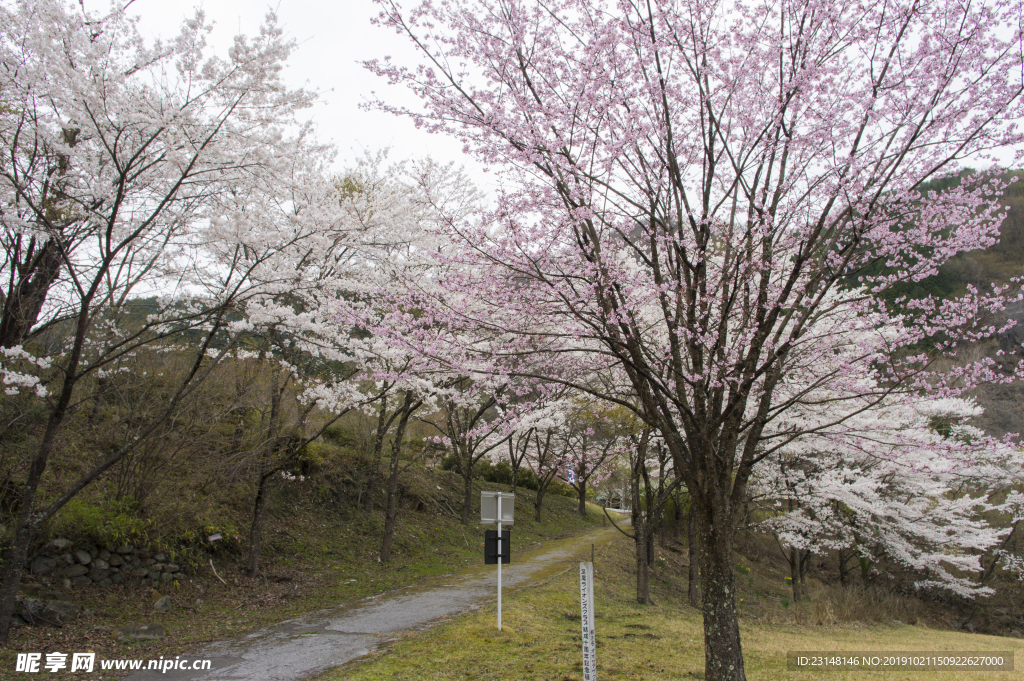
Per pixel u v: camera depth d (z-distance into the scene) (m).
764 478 16.67
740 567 21.12
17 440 9.89
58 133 8.76
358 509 17.78
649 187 6.90
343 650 7.98
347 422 19.52
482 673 6.95
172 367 12.29
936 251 6.80
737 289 6.45
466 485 21.39
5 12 7.55
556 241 6.80
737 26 6.55
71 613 8.34
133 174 8.34
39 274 9.13
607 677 6.99
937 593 20.23
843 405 11.72
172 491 11.41
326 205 10.62
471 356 7.26
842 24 6.47
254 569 11.77
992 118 6.01
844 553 20.70
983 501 18.14
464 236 6.82
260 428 12.93
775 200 6.55
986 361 6.88
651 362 7.39
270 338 10.82
